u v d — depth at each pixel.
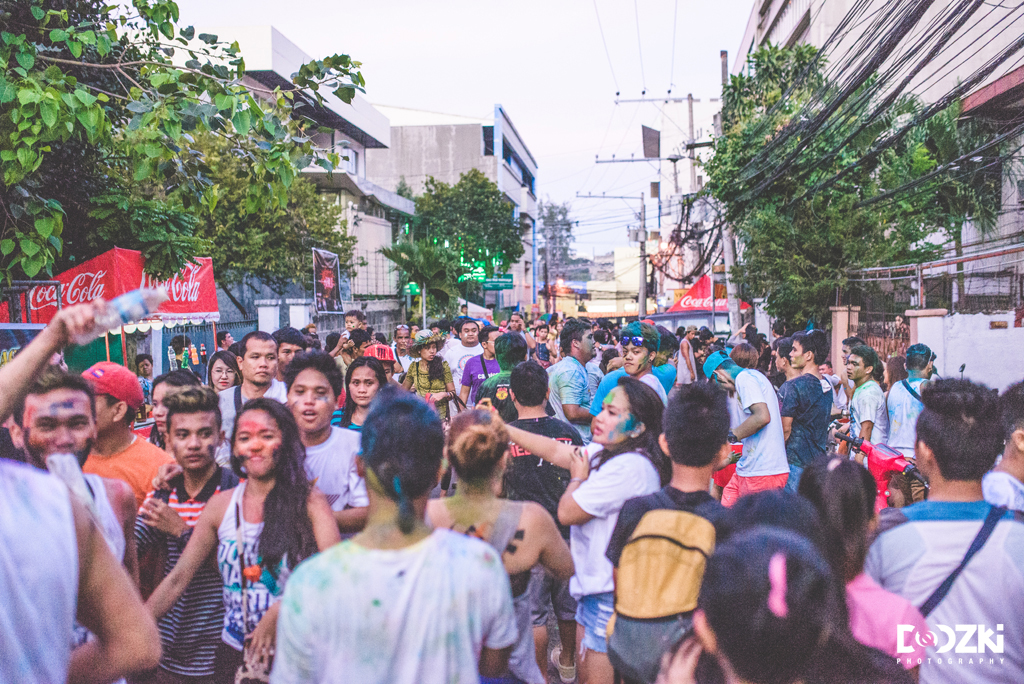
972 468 2.34
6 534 1.42
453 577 1.82
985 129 15.88
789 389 5.72
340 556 1.82
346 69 6.61
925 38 8.55
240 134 6.20
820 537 2.00
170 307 10.69
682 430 2.59
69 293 9.32
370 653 1.75
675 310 31.88
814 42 25.94
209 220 19.30
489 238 38.53
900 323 13.42
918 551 2.25
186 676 2.80
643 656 2.36
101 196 9.91
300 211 21.97
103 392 3.28
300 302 16.56
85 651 1.65
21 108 5.87
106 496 2.25
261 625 2.61
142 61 6.49
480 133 51.41
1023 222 15.21
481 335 7.68
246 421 2.72
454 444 2.75
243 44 24.39
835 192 17.23
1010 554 2.18
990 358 10.88
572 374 6.11
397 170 51.78
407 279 26.89
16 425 2.86
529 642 2.76
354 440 3.48
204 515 2.81
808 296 16.17
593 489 3.11
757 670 1.39
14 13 7.48
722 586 1.42
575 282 79.25
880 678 1.64
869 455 5.81
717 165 20.75
